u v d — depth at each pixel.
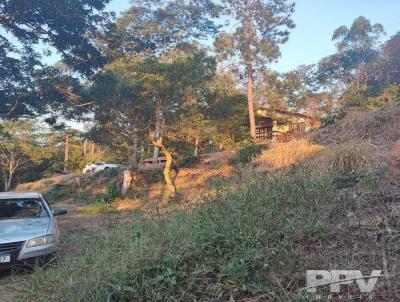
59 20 13.45
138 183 19.78
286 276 3.79
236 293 3.72
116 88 14.44
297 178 6.48
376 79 41.09
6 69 13.91
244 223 4.80
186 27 31.00
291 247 4.30
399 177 6.59
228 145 23.50
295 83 32.47
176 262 4.10
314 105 32.25
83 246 5.64
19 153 42.94
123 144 16.94
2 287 5.43
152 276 4.02
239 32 29.55
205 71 15.71
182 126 16.14
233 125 23.48
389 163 7.10
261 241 4.38
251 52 29.42
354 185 6.76
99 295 3.71
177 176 19.11
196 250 4.26
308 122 27.81
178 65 14.97
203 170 18.70
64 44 14.35
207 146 25.86
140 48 17.42
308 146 12.95
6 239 6.29
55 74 14.68
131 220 6.64
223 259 4.15
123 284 3.84
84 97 14.81
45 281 4.36
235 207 5.37
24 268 6.21
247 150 17.50
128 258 4.23
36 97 14.45
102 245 5.23
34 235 6.51
